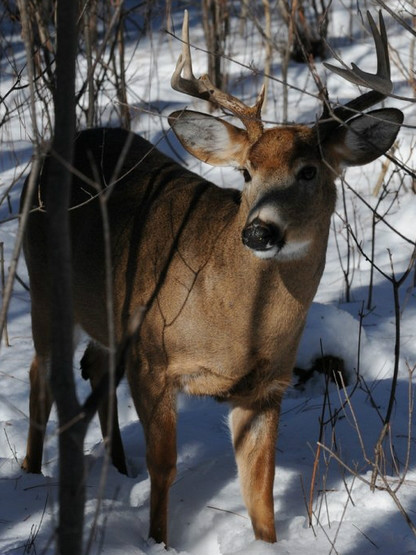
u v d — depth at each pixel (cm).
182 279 770
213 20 1906
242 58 2158
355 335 1130
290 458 935
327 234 770
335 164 783
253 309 748
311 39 2100
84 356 981
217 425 1023
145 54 2155
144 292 794
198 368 775
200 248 772
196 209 808
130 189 879
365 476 873
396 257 1388
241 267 743
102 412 925
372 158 794
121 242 838
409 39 2144
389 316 1233
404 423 987
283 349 774
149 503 837
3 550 704
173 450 784
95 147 951
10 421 1008
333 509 821
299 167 735
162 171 898
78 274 880
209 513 833
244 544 779
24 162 1623
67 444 489
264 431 795
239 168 811
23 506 801
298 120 1773
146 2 1588
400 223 1474
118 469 932
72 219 906
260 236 698
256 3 2480
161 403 783
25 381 1086
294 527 802
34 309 930
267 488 782
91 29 1519
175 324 767
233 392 784
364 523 782
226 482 888
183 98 1903
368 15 742
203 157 823
